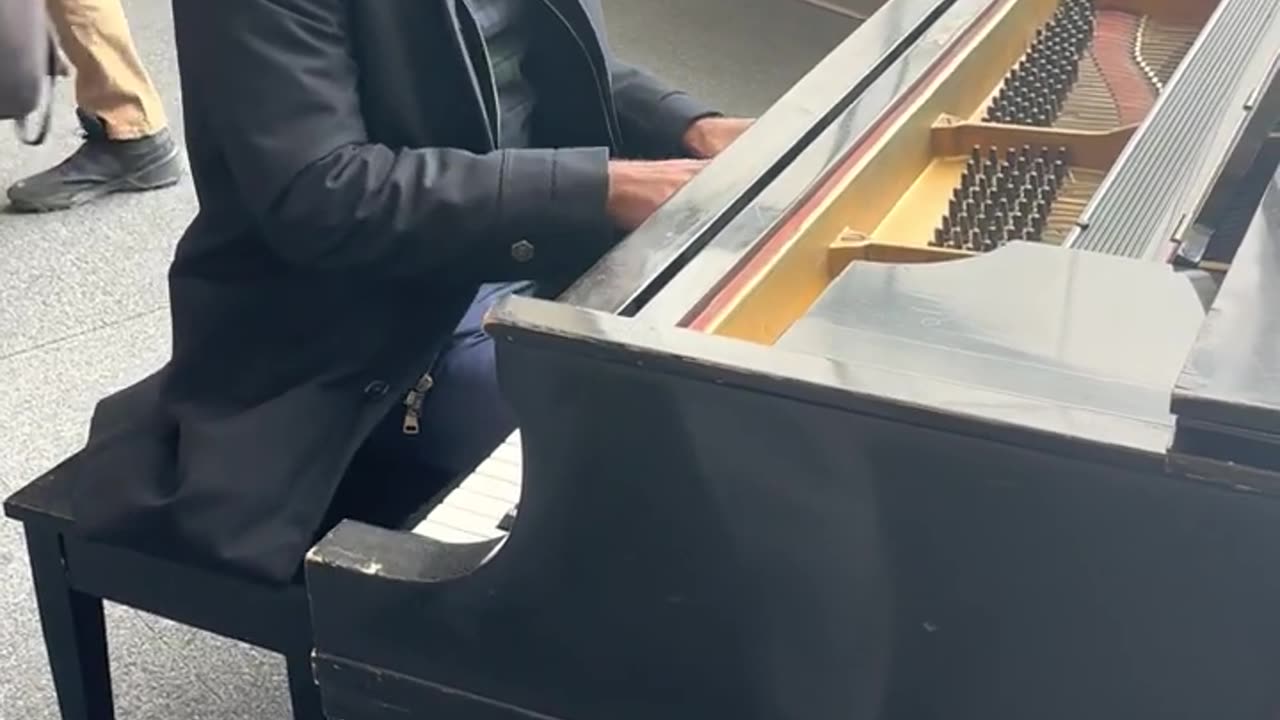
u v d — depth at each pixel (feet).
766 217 3.53
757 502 2.95
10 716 6.22
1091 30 5.43
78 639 5.07
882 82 4.35
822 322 3.11
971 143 4.47
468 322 5.12
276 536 4.50
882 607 2.94
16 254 9.55
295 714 4.79
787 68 12.50
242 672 6.52
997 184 4.20
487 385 4.94
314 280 4.65
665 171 4.47
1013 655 2.85
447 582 3.39
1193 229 3.63
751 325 3.35
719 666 3.16
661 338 2.93
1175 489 2.56
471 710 3.50
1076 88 4.98
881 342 3.01
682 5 13.58
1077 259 3.30
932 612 2.89
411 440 4.90
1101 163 4.36
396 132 4.58
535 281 4.66
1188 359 2.51
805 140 3.94
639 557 3.12
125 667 6.51
